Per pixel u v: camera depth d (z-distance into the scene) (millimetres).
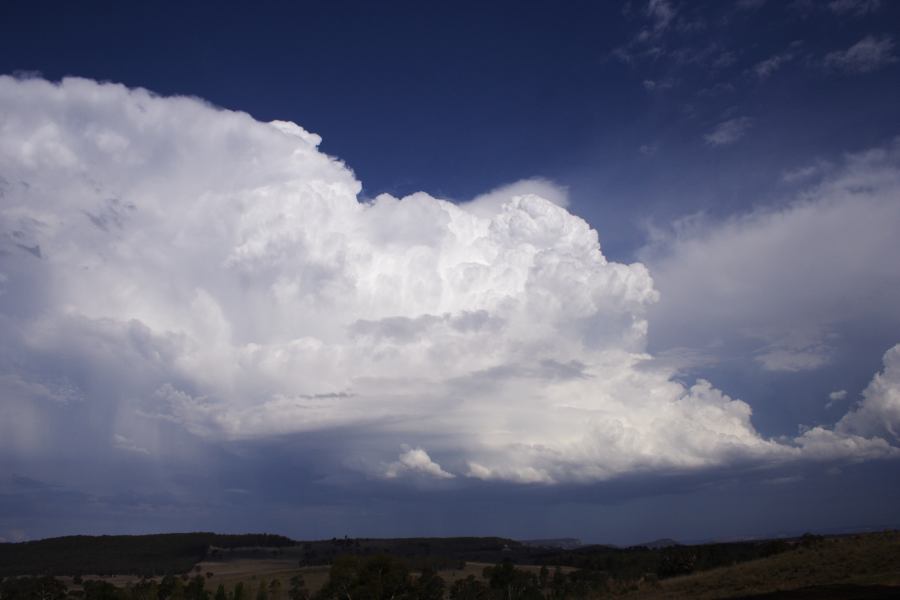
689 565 114250
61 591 170250
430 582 129750
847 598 51000
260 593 140375
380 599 114875
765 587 67312
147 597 142375
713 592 70625
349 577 117438
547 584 141000
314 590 170000
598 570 147250
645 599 74875
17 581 183000
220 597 127312
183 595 144500
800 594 57031
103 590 144500
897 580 58281
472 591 136750
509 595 125438
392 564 119125
